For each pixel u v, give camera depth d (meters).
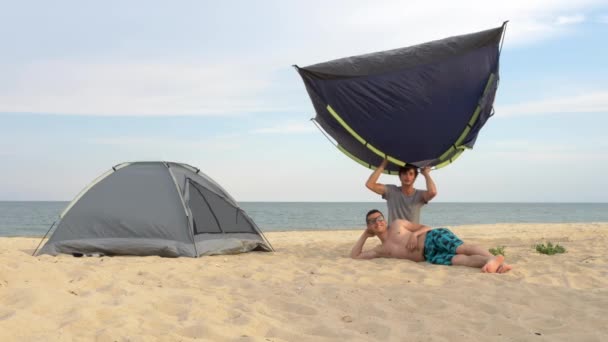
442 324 3.68
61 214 8.14
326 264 6.49
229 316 3.70
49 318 3.26
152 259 7.11
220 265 6.53
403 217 7.33
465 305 4.21
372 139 7.68
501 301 4.30
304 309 3.99
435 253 6.55
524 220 44.16
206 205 8.41
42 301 3.49
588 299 4.43
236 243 8.28
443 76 7.13
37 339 2.85
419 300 4.33
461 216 56.56
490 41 6.98
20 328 2.98
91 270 5.00
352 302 4.20
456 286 4.93
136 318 3.38
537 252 7.94
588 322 3.73
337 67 7.05
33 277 4.29
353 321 3.74
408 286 4.95
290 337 3.31
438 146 7.85
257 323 3.51
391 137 7.66
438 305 4.20
